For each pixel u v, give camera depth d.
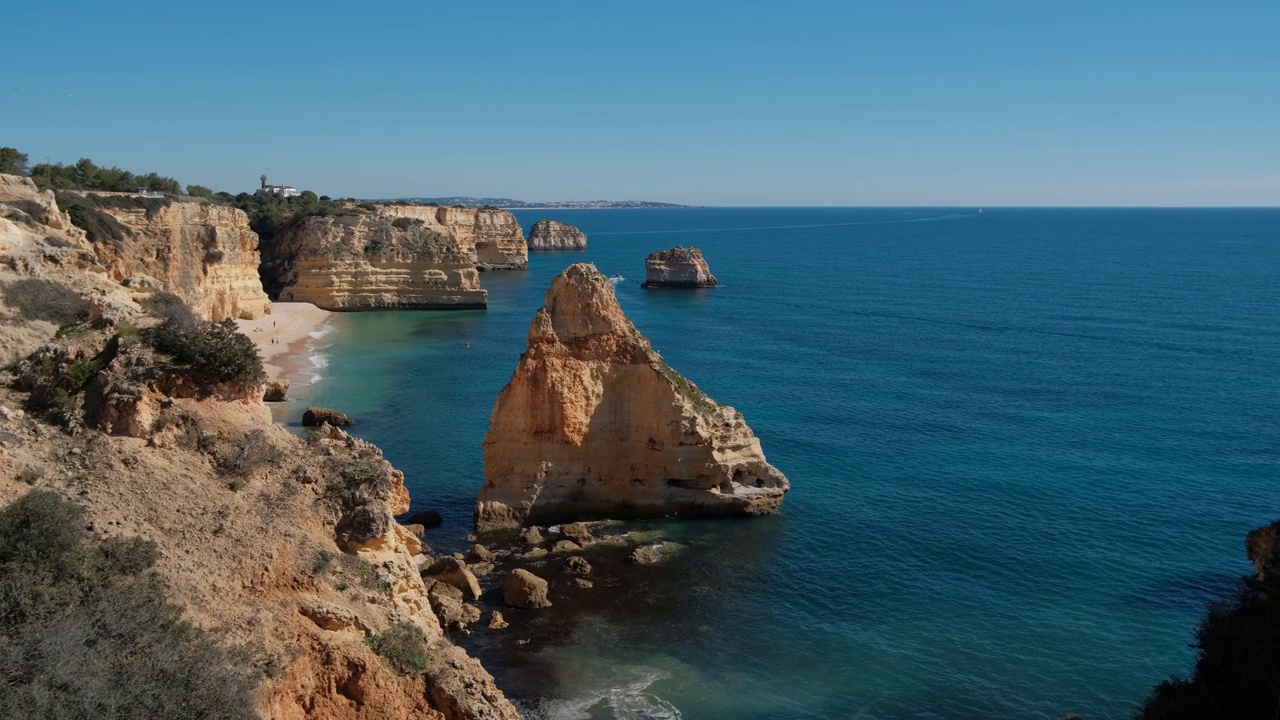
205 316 80.56
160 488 22.64
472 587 36.88
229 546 21.78
